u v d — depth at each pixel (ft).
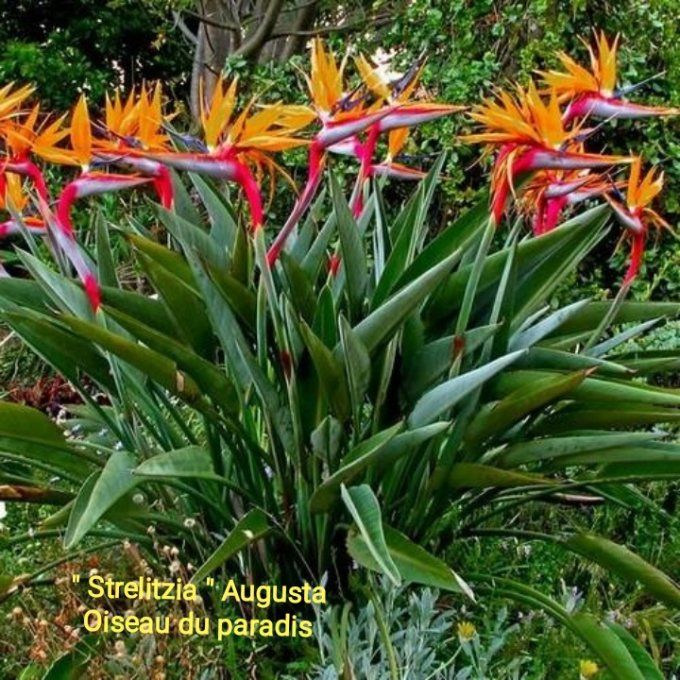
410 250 7.73
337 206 6.89
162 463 6.51
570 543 7.56
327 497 6.74
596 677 6.91
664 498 9.84
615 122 15.84
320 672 6.57
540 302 7.75
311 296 7.26
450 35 17.01
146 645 6.70
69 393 15.07
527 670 7.42
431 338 7.63
